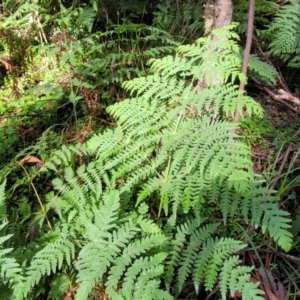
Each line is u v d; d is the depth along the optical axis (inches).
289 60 138.0
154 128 85.7
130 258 71.7
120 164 94.3
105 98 129.7
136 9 159.6
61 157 95.6
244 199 76.5
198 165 82.4
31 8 143.2
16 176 112.8
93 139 91.8
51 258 74.2
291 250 87.0
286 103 123.3
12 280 72.3
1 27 143.6
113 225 76.0
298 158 104.0
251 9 93.5
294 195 95.6
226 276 70.9
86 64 128.6
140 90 92.1
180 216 89.6
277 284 80.4
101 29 159.2
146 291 68.4
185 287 80.9
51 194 93.4
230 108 80.5
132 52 131.3
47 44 149.3
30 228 89.0
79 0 158.1
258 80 131.6
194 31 145.1
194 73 89.7
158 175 84.4
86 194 90.1
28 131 126.8
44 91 129.4
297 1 140.9
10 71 138.9
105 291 72.1
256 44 142.9
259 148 110.1
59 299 78.5
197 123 84.1
